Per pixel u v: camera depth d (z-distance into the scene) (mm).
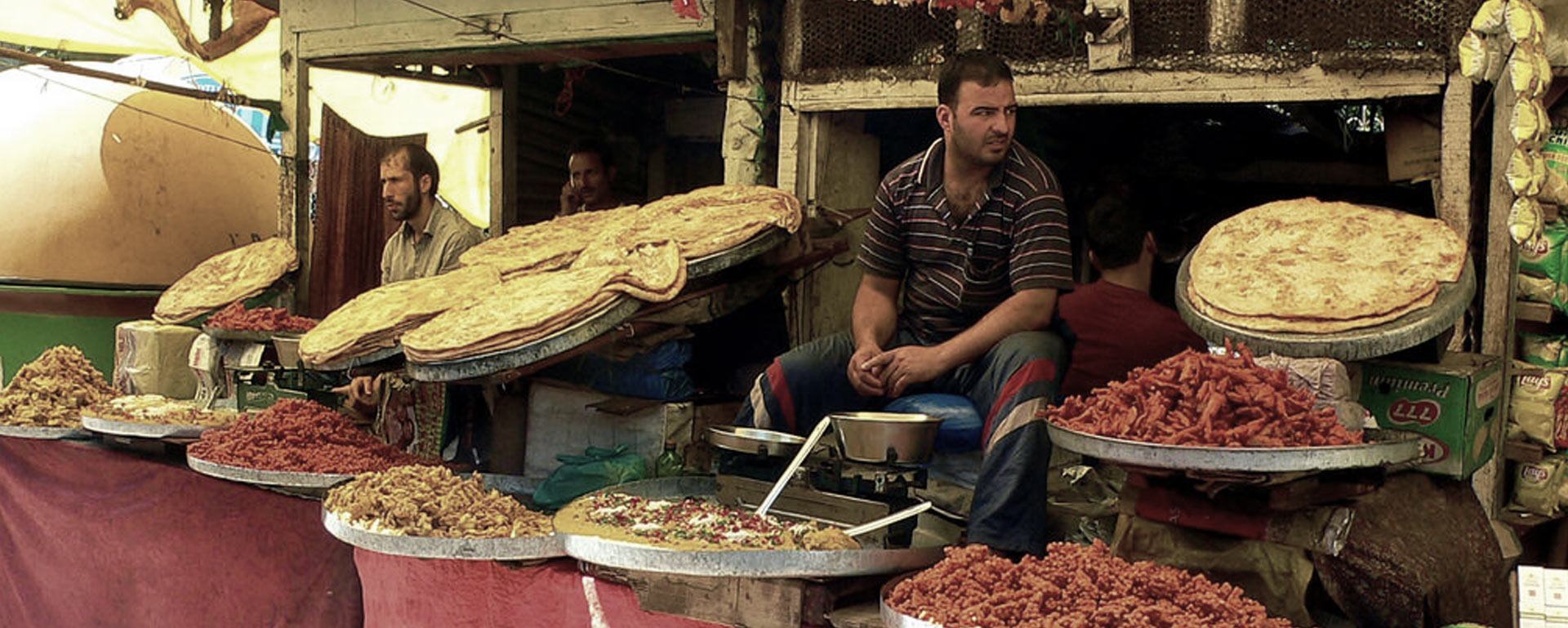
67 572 4172
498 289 3523
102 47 6094
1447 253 2344
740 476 2859
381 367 3598
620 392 3436
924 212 3059
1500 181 2670
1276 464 1898
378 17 4832
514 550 2658
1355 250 2447
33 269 6207
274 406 3717
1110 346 3000
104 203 6445
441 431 3879
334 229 5480
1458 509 2416
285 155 5227
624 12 4184
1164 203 3143
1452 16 2758
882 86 3605
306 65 5180
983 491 2584
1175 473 2096
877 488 2551
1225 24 3082
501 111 5809
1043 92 3354
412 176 4641
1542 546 3221
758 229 3291
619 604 2533
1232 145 4363
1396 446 1971
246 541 3529
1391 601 2131
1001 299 3066
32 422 4312
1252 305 2371
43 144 6438
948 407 2852
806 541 2336
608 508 2764
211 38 5945
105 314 6391
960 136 2850
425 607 2877
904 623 1941
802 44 3742
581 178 4859
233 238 7008
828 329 3928
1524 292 3023
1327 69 2934
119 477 3967
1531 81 2455
